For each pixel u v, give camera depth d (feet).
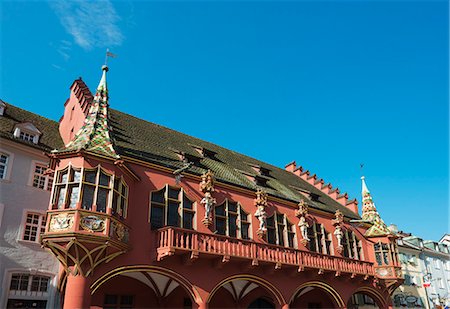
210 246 65.46
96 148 59.36
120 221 57.98
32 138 78.95
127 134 78.13
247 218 79.05
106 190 57.77
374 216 109.40
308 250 86.07
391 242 103.30
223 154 104.22
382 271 99.45
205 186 72.54
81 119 82.28
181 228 62.64
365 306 113.09
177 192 70.38
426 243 161.38
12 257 67.15
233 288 82.07
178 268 63.82
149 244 62.80
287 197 90.02
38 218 73.41
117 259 58.34
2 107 80.48
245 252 69.92
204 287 65.41
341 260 88.02
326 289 86.48
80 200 54.60
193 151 90.89
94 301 65.00
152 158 70.69
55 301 69.21
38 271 69.26
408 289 130.31
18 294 66.44
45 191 75.92
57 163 59.52
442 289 146.20
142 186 65.77
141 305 70.74
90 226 53.31
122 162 59.57
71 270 54.34
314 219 93.04
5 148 71.87
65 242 52.47
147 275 69.00
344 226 100.48
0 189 69.15
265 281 74.74
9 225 68.49
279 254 75.41
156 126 96.84
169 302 74.08
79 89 87.61
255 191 81.46
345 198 120.57
